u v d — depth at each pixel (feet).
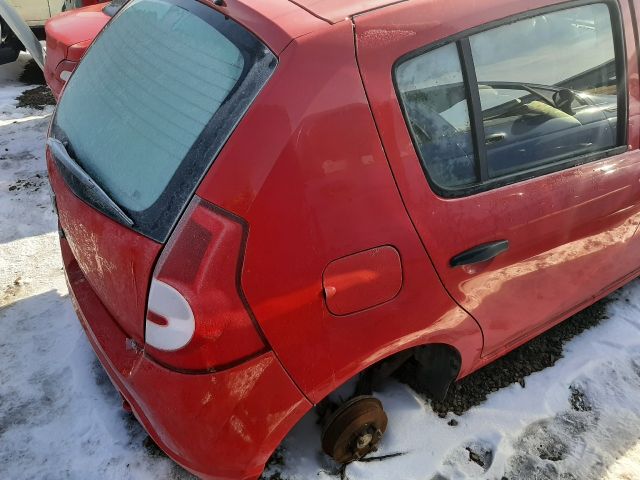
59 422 7.80
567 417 8.09
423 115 5.78
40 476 7.12
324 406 7.70
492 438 7.75
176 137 5.42
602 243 7.89
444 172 5.97
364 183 5.40
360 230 5.43
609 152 7.38
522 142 6.63
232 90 5.27
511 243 6.54
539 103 6.77
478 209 6.15
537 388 8.47
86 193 5.96
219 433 5.49
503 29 6.24
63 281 10.47
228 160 4.99
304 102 5.10
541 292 7.52
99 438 7.59
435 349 7.30
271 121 5.03
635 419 8.08
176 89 5.73
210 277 4.94
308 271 5.26
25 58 21.91
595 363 8.88
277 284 5.17
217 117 5.21
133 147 5.76
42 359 8.73
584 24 6.95
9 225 11.96
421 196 5.75
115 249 5.45
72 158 6.32
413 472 7.29
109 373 6.35
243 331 5.15
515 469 7.41
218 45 5.65
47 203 12.78
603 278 8.55
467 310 6.64
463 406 8.14
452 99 6.00
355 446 7.10
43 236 11.72
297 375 5.60
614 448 7.71
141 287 5.25
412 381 8.43
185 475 7.20
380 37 5.46
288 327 5.36
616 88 7.42
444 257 6.02
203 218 4.95
